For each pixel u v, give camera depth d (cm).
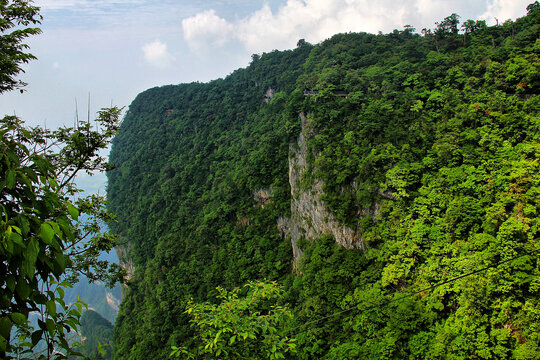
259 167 6112
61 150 1127
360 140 4253
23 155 656
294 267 5116
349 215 4019
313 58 7812
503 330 2303
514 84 4091
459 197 3216
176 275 5984
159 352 5166
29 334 508
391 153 3912
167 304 5562
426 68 5050
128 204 9481
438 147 3734
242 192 6400
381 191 3741
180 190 8069
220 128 9350
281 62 9606
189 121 10144
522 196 2712
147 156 10138
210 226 6425
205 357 912
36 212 508
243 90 10050
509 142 3341
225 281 5559
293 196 5278
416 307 2817
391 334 2806
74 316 520
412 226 3369
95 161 1259
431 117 4284
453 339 2525
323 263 4062
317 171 4459
